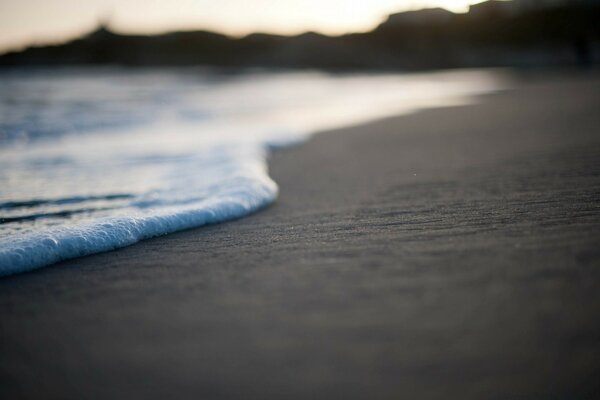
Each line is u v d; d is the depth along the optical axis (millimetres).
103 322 1747
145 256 2521
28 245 2459
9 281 2225
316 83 34625
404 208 3086
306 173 5062
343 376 1319
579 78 22688
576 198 2795
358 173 4766
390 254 2189
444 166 4516
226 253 2475
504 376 1269
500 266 1906
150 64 58500
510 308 1583
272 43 73625
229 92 24906
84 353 1539
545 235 2195
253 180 4180
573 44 48250
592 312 1510
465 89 21156
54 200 3988
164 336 1610
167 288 2033
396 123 9273
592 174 3408
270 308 1751
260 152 6426
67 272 2320
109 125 11719
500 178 3650
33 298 2008
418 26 73750
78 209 3682
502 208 2760
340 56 68938
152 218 3002
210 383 1333
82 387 1366
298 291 1882
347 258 2205
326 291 1855
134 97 20859
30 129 10617
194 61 63344
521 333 1439
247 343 1521
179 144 7816
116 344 1580
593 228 2223
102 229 2756
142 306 1865
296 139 7926
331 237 2592
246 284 2004
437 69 60812
